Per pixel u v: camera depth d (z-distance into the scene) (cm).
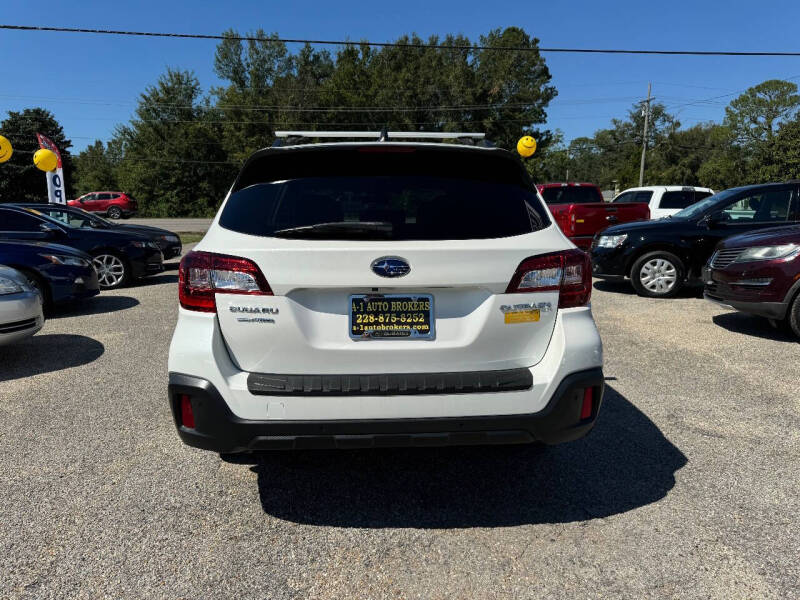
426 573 212
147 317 701
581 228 1052
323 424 214
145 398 404
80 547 227
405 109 5416
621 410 375
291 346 217
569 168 10906
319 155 240
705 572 209
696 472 288
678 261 791
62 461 305
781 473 286
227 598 197
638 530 238
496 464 303
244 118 5350
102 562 217
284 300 214
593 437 334
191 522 246
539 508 257
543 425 221
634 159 8038
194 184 5306
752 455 307
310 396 214
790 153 5462
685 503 259
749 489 270
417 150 240
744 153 7144
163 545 229
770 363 479
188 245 1850
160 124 5172
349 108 5388
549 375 223
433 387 216
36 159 1466
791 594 196
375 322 218
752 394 403
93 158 7362
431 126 5522
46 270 693
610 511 253
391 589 203
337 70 5744
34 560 218
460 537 235
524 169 251
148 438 335
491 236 223
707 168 6769
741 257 558
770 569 210
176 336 224
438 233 220
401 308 219
